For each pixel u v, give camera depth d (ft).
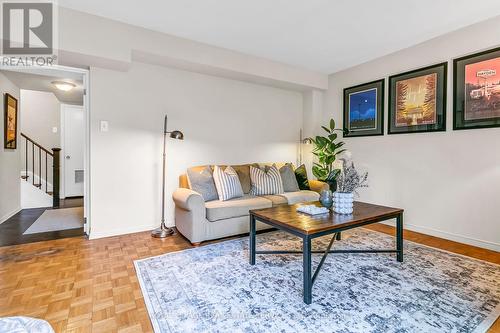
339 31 9.49
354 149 13.32
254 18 8.59
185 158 11.62
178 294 5.87
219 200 10.25
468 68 9.15
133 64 10.34
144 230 10.73
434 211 10.21
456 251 8.54
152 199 10.90
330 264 7.48
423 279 6.56
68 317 5.04
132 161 10.43
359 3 7.72
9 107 12.49
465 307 5.37
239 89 13.03
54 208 14.94
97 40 8.46
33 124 18.13
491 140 8.69
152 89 10.73
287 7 7.93
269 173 11.94
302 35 9.82
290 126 14.97
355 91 13.23
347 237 9.96
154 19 8.69
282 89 14.58
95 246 8.91
